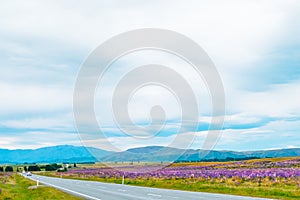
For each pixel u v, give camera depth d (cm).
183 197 2834
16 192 3903
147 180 5450
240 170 5962
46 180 7006
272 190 3291
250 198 2731
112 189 3962
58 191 3678
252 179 4466
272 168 6212
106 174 8012
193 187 4053
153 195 3056
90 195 3127
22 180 7075
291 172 4900
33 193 3659
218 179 4703
